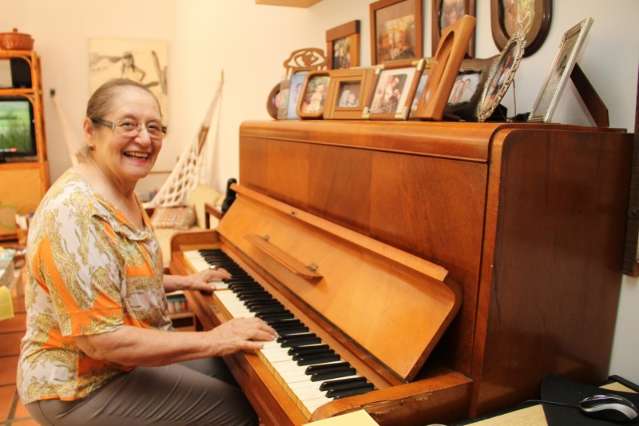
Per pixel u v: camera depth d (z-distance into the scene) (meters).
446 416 1.01
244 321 1.32
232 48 3.88
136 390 1.34
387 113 1.42
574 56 1.09
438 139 1.07
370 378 1.12
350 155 1.39
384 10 1.92
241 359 1.27
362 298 1.25
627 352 1.20
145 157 1.34
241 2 3.59
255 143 2.04
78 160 1.37
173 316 2.71
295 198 1.72
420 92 1.37
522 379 1.07
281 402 1.05
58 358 1.28
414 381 1.03
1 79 4.94
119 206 1.33
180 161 4.40
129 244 1.30
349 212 1.40
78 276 1.16
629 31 1.15
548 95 1.17
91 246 1.19
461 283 1.04
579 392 1.05
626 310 1.20
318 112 1.78
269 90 3.19
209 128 4.50
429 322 1.05
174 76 5.94
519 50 1.12
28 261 1.26
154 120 1.33
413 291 1.14
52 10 5.41
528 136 0.97
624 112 1.18
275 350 1.25
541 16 1.32
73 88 5.61
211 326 1.57
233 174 4.04
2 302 2.41
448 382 1.01
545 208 1.02
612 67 1.19
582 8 1.25
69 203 1.19
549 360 1.10
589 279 1.13
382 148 1.25
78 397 1.28
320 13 2.46
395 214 1.22
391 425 0.95
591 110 1.22
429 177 1.11
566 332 1.12
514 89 1.38
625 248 1.18
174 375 1.43
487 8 1.51
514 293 1.02
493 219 0.97
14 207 5.04
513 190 0.97
